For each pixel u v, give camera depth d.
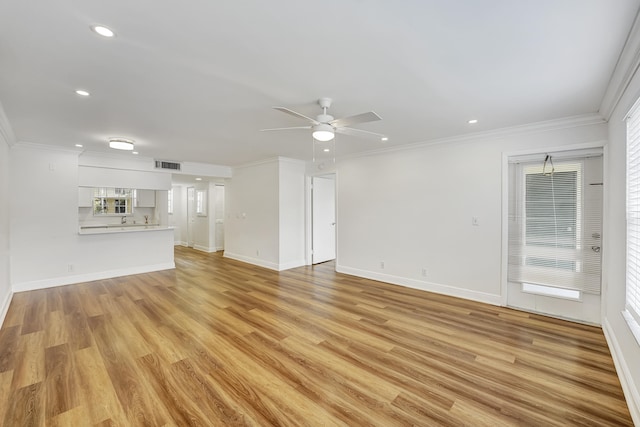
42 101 2.63
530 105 2.79
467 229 3.96
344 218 5.50
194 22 1.55
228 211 7.24
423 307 3.67
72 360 2.40
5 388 2.03
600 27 1.59
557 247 3.33
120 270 5.30
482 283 3.85
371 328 3.05
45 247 4.53
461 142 3.98
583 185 3.16
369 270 5.11
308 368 2.30
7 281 3.82
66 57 1.90
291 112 2.37
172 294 4.21
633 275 2.06
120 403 1.89
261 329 3.02
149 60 1.95
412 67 2.06
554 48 1.81
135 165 5.58
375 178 4.98
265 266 6.11
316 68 2.07
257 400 1.93
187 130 3.63
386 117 3.15
